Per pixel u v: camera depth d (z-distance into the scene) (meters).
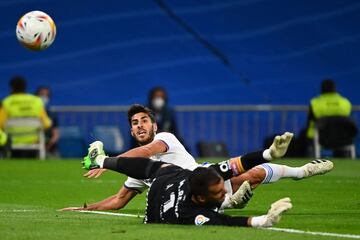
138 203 38.72
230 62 85.50
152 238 26.17
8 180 53.25
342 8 86.06
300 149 76.12
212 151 78.12
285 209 27.09
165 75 85.06
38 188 47.84
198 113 79.69
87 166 30.83
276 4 86.38
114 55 84.88
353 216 33.19
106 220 31.27
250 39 86.06
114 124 79.12
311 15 86.25
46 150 76.44
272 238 26.06
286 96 84.75
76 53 84.19
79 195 44.03
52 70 83.62
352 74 85.44
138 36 85.44
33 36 36.38
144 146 32.34
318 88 85.19
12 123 73.50
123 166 30.23
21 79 73.38
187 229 27.53
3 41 82.81
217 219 28.08
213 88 84.81
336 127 71.81
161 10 86.06
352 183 49.25
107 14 85.44
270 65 85.25
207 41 85.81
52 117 77.94
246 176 33.28
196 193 27.91
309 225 30.06
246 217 27.86
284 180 50.84
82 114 79.06
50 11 84.56
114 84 84.31
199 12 86.31
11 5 83.25
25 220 31.27
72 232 27.73
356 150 78.50
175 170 29.56
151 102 72.62
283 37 86.19
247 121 79.81
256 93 84.94
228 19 86.31
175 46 85.62
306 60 85.81
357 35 85.81
